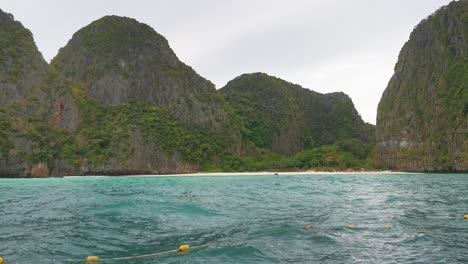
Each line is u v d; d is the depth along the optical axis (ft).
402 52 434.30
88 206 81.30
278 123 568.82
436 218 65.98
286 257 41.73
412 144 361.71
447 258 40.65
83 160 315.17
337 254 42.73
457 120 313.73
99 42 441.68
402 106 392.06
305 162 401.90
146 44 447.01
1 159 273.33
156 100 416.87
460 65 349.82
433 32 399.03
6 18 353.51
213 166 375.25
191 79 447.42
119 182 207.72
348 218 66.85
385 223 61.26
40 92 337.93
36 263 39.75
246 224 61.36
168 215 69.36
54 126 335.67
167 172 341.41
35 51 353.31
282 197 105.81
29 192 130.11
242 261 40.27
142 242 49.21
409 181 191.72
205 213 72.43
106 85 409.08
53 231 55.62
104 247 46.65
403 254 42.39
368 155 440.04
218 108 439.22
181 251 44.55
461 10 378.94
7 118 297.53
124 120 360.69
